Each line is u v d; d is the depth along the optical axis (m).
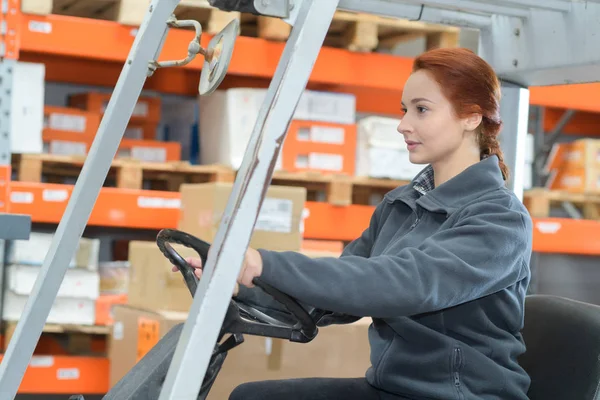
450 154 2.33
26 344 2.06
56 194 4.80
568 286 7.70
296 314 1.95
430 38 5.85
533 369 2.37
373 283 1.91
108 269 5.25
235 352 3.55
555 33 2.41
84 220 2.11
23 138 4.80
